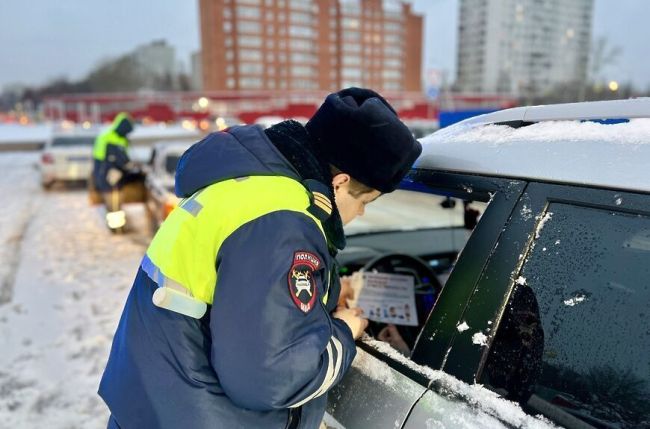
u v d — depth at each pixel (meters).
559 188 1.00
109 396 1.17
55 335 3.91
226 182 1.04
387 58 86.56
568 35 85.81
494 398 0.97
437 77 11.47
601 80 42.44
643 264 0.87
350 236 2.96
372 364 1.20
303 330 0.95
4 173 16.27
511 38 83.06
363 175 1.08
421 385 1.08
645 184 0.88
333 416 1.22
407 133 1.08
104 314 4.34
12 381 3.24
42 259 6.06
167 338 1.05
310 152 1.07
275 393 0.94
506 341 0.99
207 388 1.04
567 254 0.95
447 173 1.24
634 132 0.97
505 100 38.66
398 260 2.10
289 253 0.95
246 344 0.92
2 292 4.88
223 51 76.12
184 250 1.03
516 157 1.10
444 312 1.10
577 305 0.92
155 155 6.94
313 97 44.84
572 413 0.89
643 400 0.83
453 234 3.04
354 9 82.50
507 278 1.02
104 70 97.50
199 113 44.28
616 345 0.87
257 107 43.97
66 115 45.53
